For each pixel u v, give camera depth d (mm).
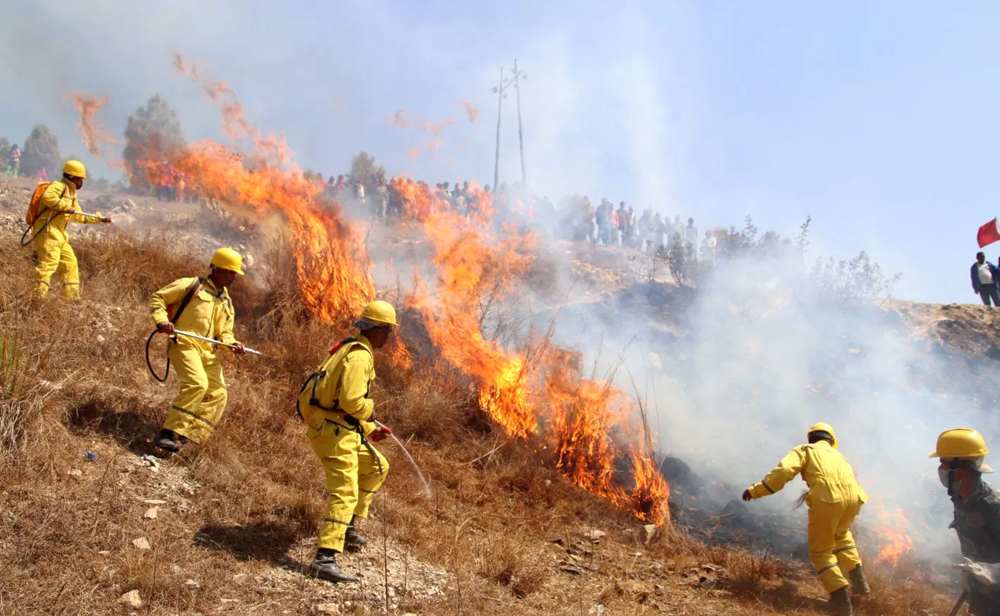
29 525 4078
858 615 5594
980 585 4820
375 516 5523
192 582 4020
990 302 16609
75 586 3740
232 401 6492
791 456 5648
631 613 4965
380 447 6930
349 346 4648
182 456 5340
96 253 8922
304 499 5250
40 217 7453
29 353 5141
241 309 8906
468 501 6555
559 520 6754
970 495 5059
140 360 6625
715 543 7227
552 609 4828
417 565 4992
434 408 7805
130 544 4195
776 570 6359
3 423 4609
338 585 4402
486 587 4918
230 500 5035
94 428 5285
